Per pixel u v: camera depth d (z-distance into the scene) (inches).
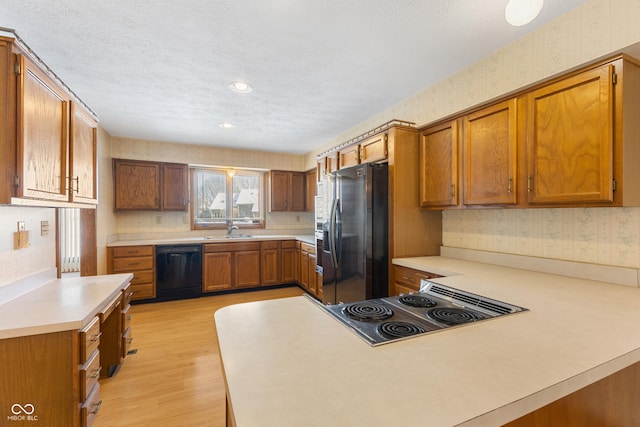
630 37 54.9
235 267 175.6
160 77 94.7
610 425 35.9
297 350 32.8
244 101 114.4
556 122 62.1
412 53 81.0
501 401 23.7
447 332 37.7
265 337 36.5
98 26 69.0
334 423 21.0
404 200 99.5
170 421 67.8
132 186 161.8
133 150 167.0
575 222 69.2
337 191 113.6
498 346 33.5
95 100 112.7
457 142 86.3
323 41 75.5
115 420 68.0
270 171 201.0
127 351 95.7
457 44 76.7
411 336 36.4
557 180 61.8
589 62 56.8
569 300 50.4
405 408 22.7
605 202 54.9
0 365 50.1
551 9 63.4
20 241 69.6
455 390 25.0
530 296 52.8
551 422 30.6
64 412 52.7
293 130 153.8
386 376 27.3
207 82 98.3
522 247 80.2
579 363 29.6
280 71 91.2
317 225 147.6
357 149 117.3
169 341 109.1
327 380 26.6
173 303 155.3
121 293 86.3
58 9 63.1
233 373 27.7
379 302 52.8
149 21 67.3
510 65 76.2
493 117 75.9
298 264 184.4
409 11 64.1
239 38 74.0
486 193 77.4
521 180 69.2
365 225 96.1
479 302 50.9
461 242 97.8
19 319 53.5
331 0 60.7
